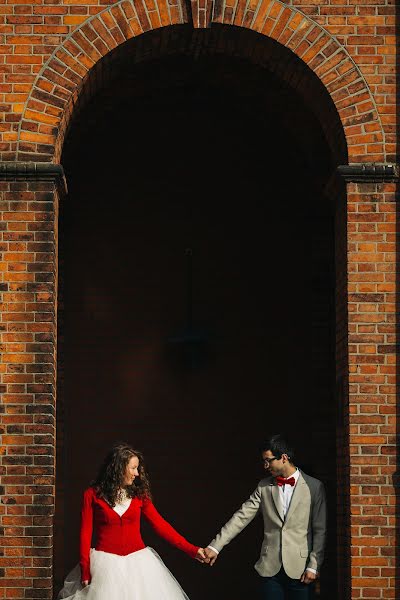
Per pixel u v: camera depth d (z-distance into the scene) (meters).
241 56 12.51
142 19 11.66
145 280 16.03
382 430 11.32
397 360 11.41
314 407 15.42
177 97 15.81
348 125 11.63
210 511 15.61
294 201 16.02
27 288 11.31
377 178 11.55
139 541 10.59
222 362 15.88
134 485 10.70
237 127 16.05
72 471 15.59
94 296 15.99
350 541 11.22
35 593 10.95
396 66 11.70
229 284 16.03
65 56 11.59
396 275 11.49
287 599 10.91
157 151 16.08
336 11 11.74
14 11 11.63
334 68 11.69
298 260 15.97
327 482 15.09
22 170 11.31
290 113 15.27
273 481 11.11
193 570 15.52
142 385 15.85
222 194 16.09
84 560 10.38
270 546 10.94
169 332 15.95
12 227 11.36
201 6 11.63
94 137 16.02
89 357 15.87
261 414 15.77
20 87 11.54
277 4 11.73
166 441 15.75
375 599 11.10
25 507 11.05
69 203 16.03
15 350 11.24
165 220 16.11
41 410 11.17
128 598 10.23
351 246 11.52
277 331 15.90
